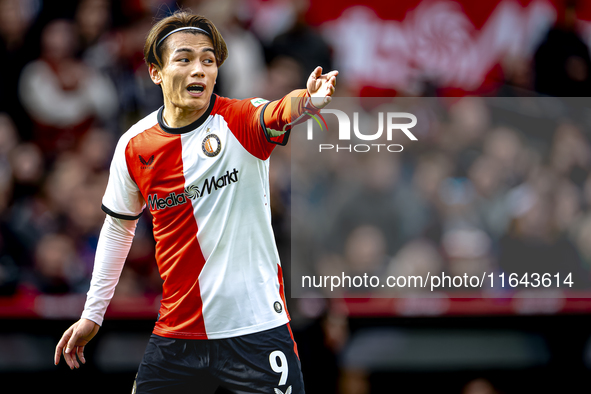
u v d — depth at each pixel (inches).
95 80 866.8
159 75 355.6
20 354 646.5
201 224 344.2
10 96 860.0
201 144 342.6
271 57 861.2
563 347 681.0
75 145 847.7
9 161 785.6
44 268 696.4
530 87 920.9
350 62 930.7
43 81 853.8
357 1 930.1
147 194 355.3
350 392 662.5
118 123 856.9
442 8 938.1
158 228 357.1
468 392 690.2
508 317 684.1
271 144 339.9
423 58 930.7
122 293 690.8
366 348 674.8
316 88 311.0
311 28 883.4
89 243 733.3
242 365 343.6
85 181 778.2
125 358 655.8
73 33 877.2
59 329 660.7
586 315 681.6
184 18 346.6
